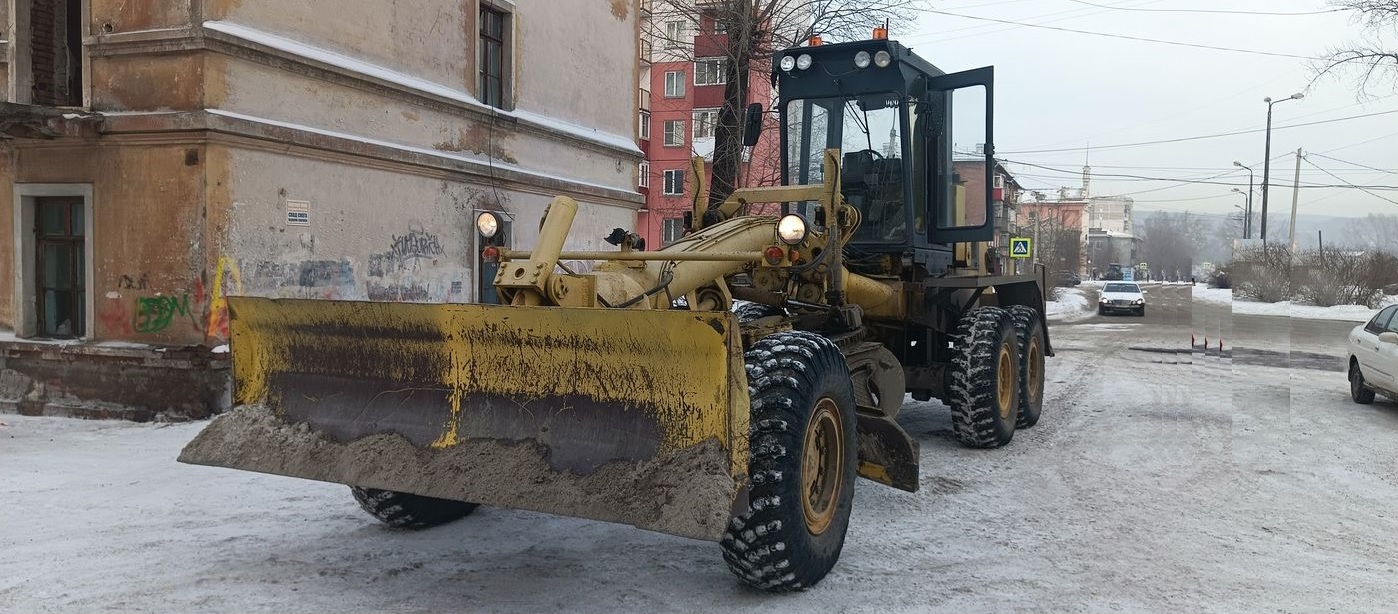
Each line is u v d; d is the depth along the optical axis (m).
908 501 6.21
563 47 15.59
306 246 10.10
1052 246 73.12
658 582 4.58
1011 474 7.07
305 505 5.93
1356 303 32.50
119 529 5.40
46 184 9.50
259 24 9.51
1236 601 4.48
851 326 6.32
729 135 20.23
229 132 8.99
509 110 14.12
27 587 4.43
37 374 9.45
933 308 8.01
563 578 4.62
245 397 4.86
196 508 5.85
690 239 5.87
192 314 8.98
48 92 10.16
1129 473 7.18
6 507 5.86
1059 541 5.40
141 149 9.09
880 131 7.67
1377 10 20.80
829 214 6.20
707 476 3.81
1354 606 4.45
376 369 4.57
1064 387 12.08
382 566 4.78
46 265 9.82
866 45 7.50
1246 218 46.31
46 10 10.16
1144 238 124.12
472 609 4.22
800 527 4.20
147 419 8.96
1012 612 4.29
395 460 4.33
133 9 9.06
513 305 4.44
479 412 4.34
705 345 3.87
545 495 3.98
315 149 10.12
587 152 16.28
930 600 4.41
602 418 4.11
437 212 12.32
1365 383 10.90
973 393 7.70
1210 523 5.84
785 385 4.25
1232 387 12.44
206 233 8.92
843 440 4.71
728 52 20.48
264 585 4.49
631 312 3.92
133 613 4.12
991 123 7.90
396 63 11.58
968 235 7.96
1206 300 29.34
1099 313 32.56
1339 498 6.57
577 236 15.87
